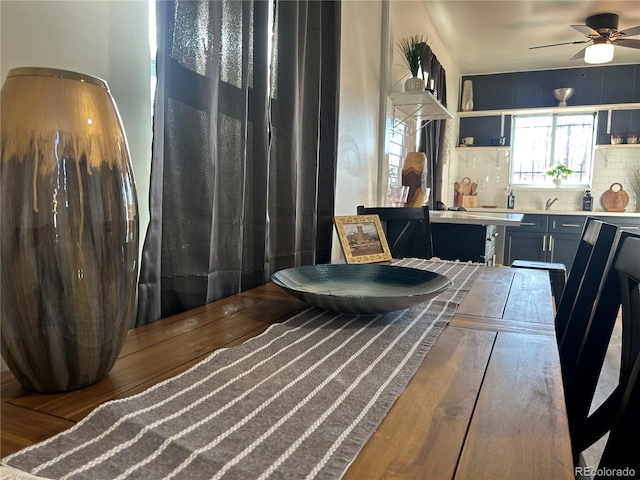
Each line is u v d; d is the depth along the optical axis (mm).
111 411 551
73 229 569
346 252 1728
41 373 591
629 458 609
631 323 896
